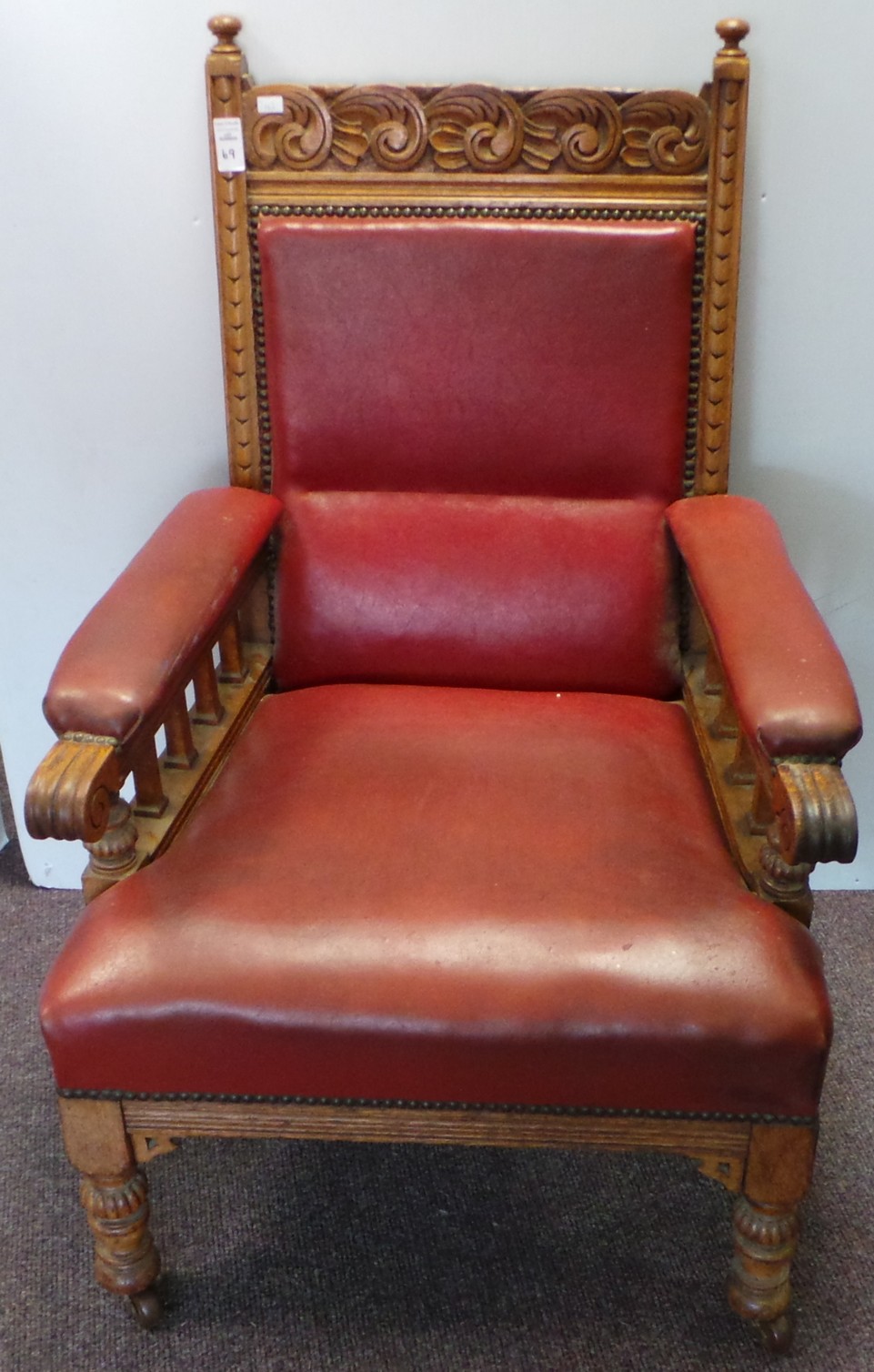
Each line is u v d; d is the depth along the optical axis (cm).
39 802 93
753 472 152
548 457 131
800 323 143
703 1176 134
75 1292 122
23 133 137
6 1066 147
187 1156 137
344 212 129
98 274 144
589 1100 96
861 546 155
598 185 128
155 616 107
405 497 135
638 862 103
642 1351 115
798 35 129
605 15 130
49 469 155
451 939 96
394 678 136
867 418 148
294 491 135
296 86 126
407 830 107
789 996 93
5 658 167
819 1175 133
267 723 127
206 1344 116
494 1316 119
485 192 128
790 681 95
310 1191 133
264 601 139
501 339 128
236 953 96
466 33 132
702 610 114
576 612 132
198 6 131
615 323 127
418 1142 101
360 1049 95
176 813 112
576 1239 127
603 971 94
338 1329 117
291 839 107
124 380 150
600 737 122
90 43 133
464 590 132
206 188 139
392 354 129
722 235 128
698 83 133
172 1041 96
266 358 132
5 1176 134
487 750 119
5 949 166
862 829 172
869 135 133
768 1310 107
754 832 105
